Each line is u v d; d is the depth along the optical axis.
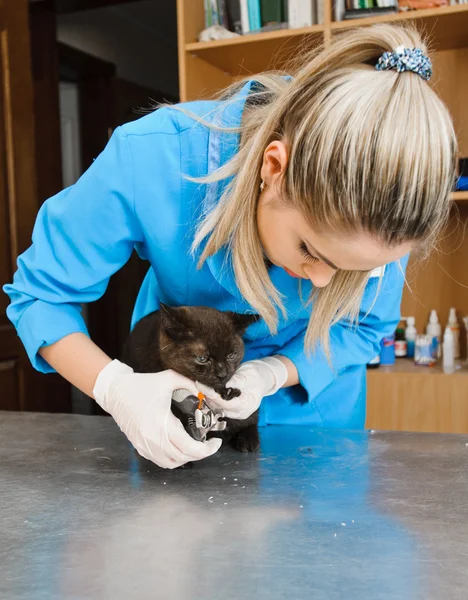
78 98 4.25
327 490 0.96
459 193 2.31
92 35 4.04
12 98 2.60
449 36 2.49
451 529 0.81
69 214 1.17
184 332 1.21
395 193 0.81
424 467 1.06
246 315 1.28
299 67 1.10
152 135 1.16
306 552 0.75
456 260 2.75
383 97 0.83
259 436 1.26
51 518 0.87
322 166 0.84
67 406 3.30
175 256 1.23
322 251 0.93
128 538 0.80
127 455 1.16
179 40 2.50
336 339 1.39
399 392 2.43
